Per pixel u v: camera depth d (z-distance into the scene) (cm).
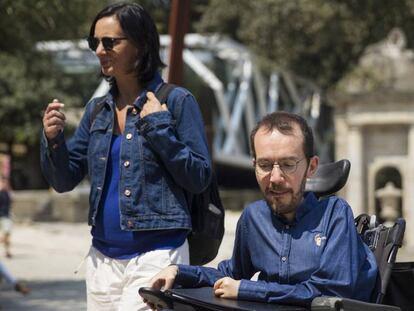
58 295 1827
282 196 554
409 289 606
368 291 565
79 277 2255
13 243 3447
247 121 6034
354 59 5081
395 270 605
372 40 4800
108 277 671
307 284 537
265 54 5322
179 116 671
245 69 5747
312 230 555
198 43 5359
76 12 1891
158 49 693
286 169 552
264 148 554
